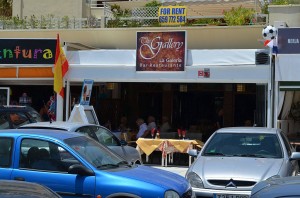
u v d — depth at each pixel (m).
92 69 17.03
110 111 22.56
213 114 22.73
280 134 11.00
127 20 21.39
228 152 10.51
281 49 14.98
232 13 20.23
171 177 8.13
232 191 8.76
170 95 23.17
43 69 17.61
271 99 15.26
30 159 7.91
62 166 7.76
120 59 16.98
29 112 13.70
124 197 7.36
